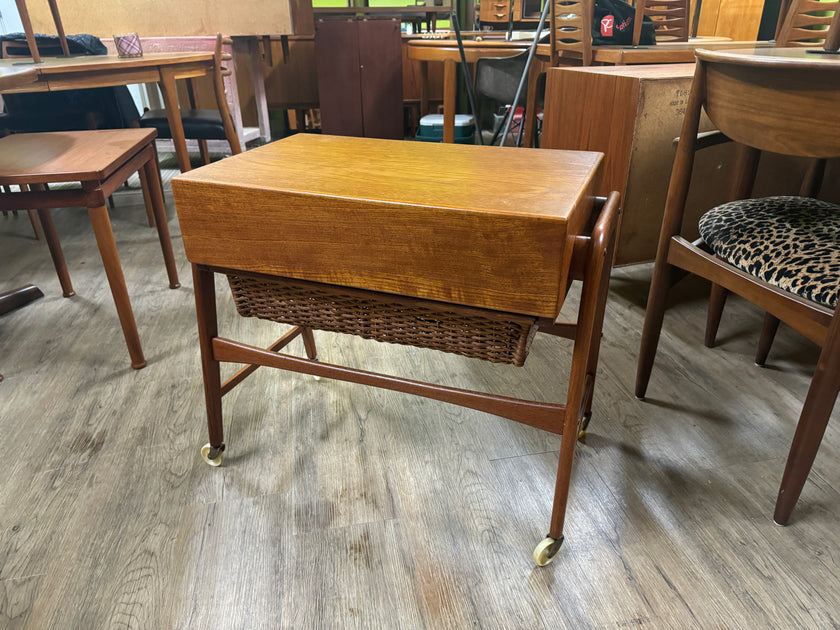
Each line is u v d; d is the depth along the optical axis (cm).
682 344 168
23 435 132
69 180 133
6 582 97
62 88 193
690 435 131
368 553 103
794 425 134
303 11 423
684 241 123
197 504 113
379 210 81
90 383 152
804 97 88
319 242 87
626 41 279
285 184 88
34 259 235
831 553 102
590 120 193
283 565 100
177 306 194
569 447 91
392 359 162
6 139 169
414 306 88
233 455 126
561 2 258
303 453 127
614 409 140
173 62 224
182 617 92
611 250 104
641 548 103
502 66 309
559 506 96
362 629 90
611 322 182
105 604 94
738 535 105
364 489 117
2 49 258
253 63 410
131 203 308
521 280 78
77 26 379
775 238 108
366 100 419
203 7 378
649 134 176
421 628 90
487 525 108
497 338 88
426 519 110
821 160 147
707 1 502
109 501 114
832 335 90
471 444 129
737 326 178
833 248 101
